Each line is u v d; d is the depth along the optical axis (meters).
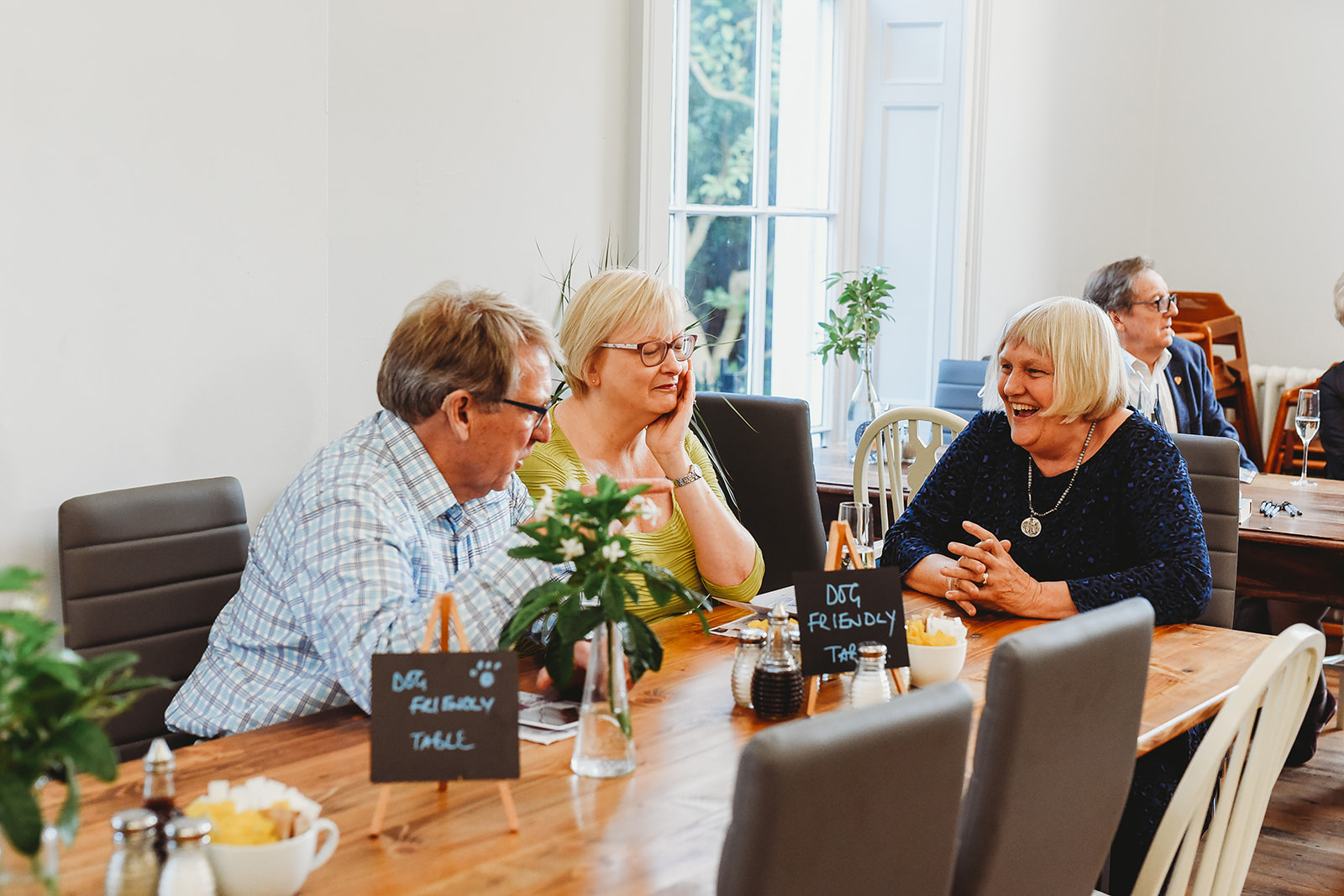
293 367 2.38
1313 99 5.93
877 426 3.41
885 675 1.63
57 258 2.00
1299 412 4.05
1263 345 6.15
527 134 3.12
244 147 2.26
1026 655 1.22
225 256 2.25
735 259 4.57
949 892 1.20
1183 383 4.36
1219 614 2.53
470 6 2.91
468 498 1.86
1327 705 2.69
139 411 2.13
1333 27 5.85
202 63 2.18
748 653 1.70
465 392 1.72
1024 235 5.56
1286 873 2.83
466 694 1.29
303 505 1.71
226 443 2.28
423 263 2.87
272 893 1.10
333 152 2.63
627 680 1.62
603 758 1.44
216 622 1.85
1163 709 1.75
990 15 5.04
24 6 1.93
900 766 1.04
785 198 4.77
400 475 1.77
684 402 2.32
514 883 1.17
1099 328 2.26
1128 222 6.29
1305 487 3.93
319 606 1.64
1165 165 6.33
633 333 2.25
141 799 1.35
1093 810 1.39
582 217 3.33
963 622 2.16
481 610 1.60
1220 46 6.14
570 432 2.31
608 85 3.37
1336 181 5.91
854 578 1.71
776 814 0.95
